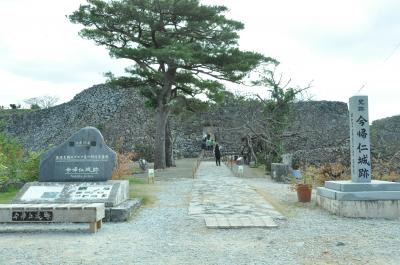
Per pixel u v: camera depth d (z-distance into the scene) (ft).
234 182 60.29
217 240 24.90
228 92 94.63
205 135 142.41
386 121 119.44
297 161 79.25
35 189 34.76
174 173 77.82
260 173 78.89
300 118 102.78
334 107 137.49
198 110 97.81
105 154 37.37
